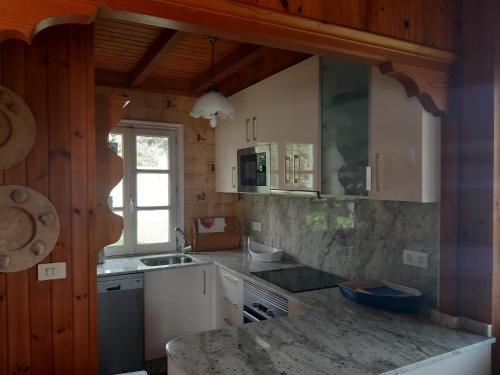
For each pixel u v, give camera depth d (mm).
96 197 1894
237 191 3279
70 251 1759
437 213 1869
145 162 3545
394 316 1813
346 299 2100
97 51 2799
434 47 1556
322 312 1864
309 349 1424
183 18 1085
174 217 3674
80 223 1782
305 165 2369
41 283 1701
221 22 1137
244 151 3127
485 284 1586
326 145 2211
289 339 1525
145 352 2945
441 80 1622
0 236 1618
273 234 3416
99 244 1907
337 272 2609
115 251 3420
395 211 2117
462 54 1646
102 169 1926
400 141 1716
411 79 1542
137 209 3518
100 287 2752
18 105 1659
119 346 2812
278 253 3137
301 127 2406
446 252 1703
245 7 1145
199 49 2764
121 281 2826
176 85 3531
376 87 1836
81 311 1777
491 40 1565
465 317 1651
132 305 2857
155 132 3566
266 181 2803
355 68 1983
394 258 2123
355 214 2428
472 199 1630
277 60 2660
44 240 1697
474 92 1614
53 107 1739
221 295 3098
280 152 2633
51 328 1716
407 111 1683
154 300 2969
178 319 3080
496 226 1573
